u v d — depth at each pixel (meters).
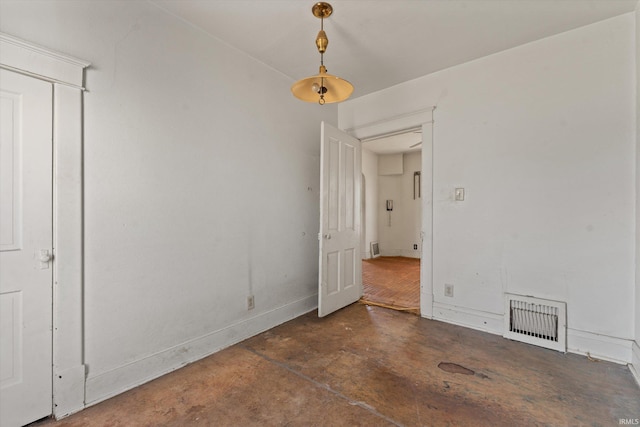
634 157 2.09
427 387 1.85
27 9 1.50
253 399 1.75
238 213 2.57
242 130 2.61
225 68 2.46
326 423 1.54
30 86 1.51
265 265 2.82
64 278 1.62
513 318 2.57
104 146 1.77
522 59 2.54
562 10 2.10
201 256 2.28
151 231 1.98
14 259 1.48
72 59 1.62
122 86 1.84
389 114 3.37
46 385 1.57
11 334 1.48
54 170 1.59
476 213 2.77
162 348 2.04
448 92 2.94
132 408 1.67
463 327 2.81
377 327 2.82
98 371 1.74
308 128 3.35
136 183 1.91
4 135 1.45
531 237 2.50
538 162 2.47
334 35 2.38
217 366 2.12
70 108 1.63
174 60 2.11
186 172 2.19
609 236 2.19
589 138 2.26
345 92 1.98
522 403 1.69
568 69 2.34
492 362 2.16
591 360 2.18
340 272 3.33
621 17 2.14
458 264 2.87
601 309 2.21
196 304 2.24
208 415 1.61
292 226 3.13
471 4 2.04
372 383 1.90
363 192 6.71
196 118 2.25
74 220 1.65
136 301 1.91
